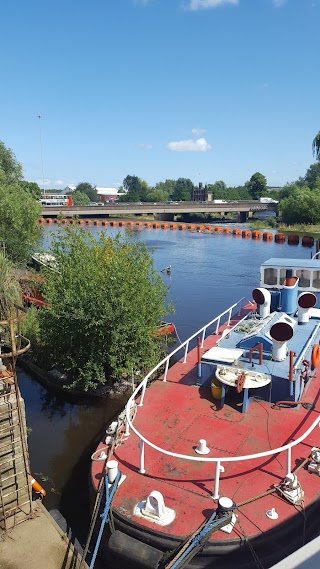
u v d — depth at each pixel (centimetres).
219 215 10156
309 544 361
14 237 2484
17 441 770
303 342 1040
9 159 4184
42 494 855
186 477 700
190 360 1147
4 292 1116
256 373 885
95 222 7869
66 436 1170
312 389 977
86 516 845
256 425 834
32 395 1388
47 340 1388
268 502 646
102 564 677
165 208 8044
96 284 1267
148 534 609
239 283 3030
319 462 708
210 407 902
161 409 898
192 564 593
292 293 1214
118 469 724
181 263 3841
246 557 591
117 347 1277
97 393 1338
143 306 1339
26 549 706
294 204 7238
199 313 2286
